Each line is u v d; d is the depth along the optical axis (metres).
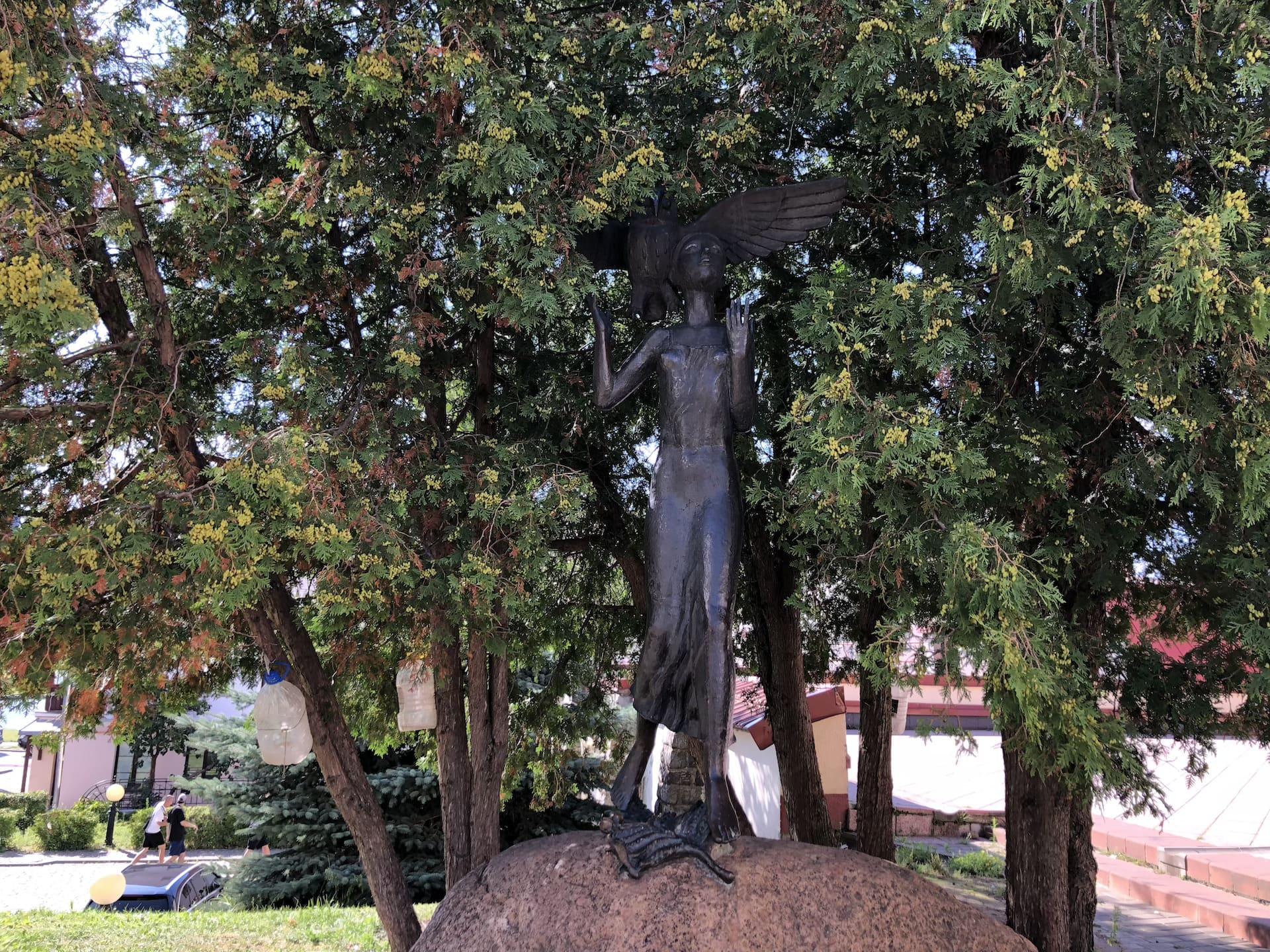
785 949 4.72
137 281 7.14
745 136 6.49
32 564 5.38
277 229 6.41
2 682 6.32
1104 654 6.70
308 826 13.41
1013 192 6.68
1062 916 7.35
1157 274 4.84
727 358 5.64
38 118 5.19
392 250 6.31
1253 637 5.42
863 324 5.92
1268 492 5.07
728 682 5.29
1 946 9.04
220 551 5.33
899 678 6.15
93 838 21.52
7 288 4.51
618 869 5.08
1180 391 5.33
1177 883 12.35
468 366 8.04
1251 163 5.70
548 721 10.45
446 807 8.00
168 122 5.81
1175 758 18.78
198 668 6.71
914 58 5.74
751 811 14.68
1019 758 6.70
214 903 13.10
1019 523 6.70
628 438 8.88
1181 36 5.59
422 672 7.43
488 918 5.08
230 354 6.79
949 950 4.96
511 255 5.84
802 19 5.91
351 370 6.73
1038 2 5.26
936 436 5.26
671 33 6.62
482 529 6.67
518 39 6.30
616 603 10.42
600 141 6.29
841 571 8.17
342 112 6.33
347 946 9.44
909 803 17.27
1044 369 6.84
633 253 6.24
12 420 5.87
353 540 5.81
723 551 5.39
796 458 6.04
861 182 6.39
